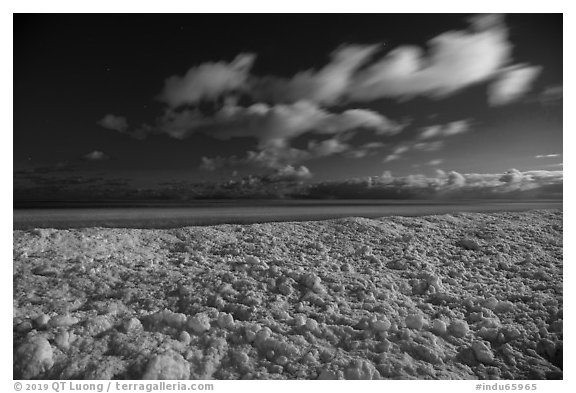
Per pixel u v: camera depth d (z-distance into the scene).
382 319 6.01
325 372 4.74
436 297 7.27
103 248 9.31
